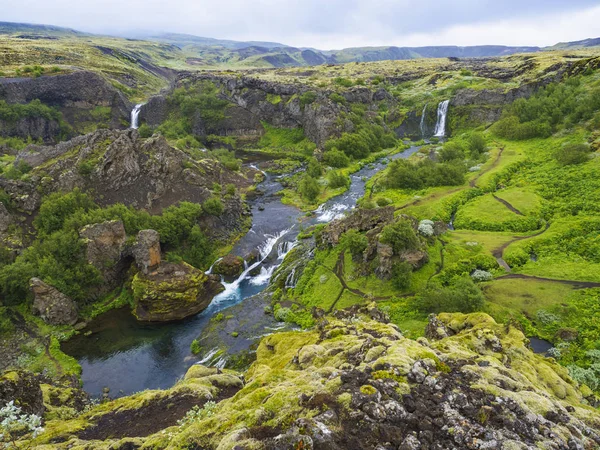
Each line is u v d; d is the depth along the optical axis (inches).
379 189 4436.5
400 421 611.5
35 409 1046.4
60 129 6815.9
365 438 580.1
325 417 611.5
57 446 809.5
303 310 2418.8
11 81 6599.4
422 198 3929.6
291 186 4990.2
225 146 7263.8
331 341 1207.6
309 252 3048.7
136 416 986.1
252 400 760.3
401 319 2121.1
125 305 2650.1
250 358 2014.0
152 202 3312.0
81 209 2795.3
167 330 2425.0
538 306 2111.2
